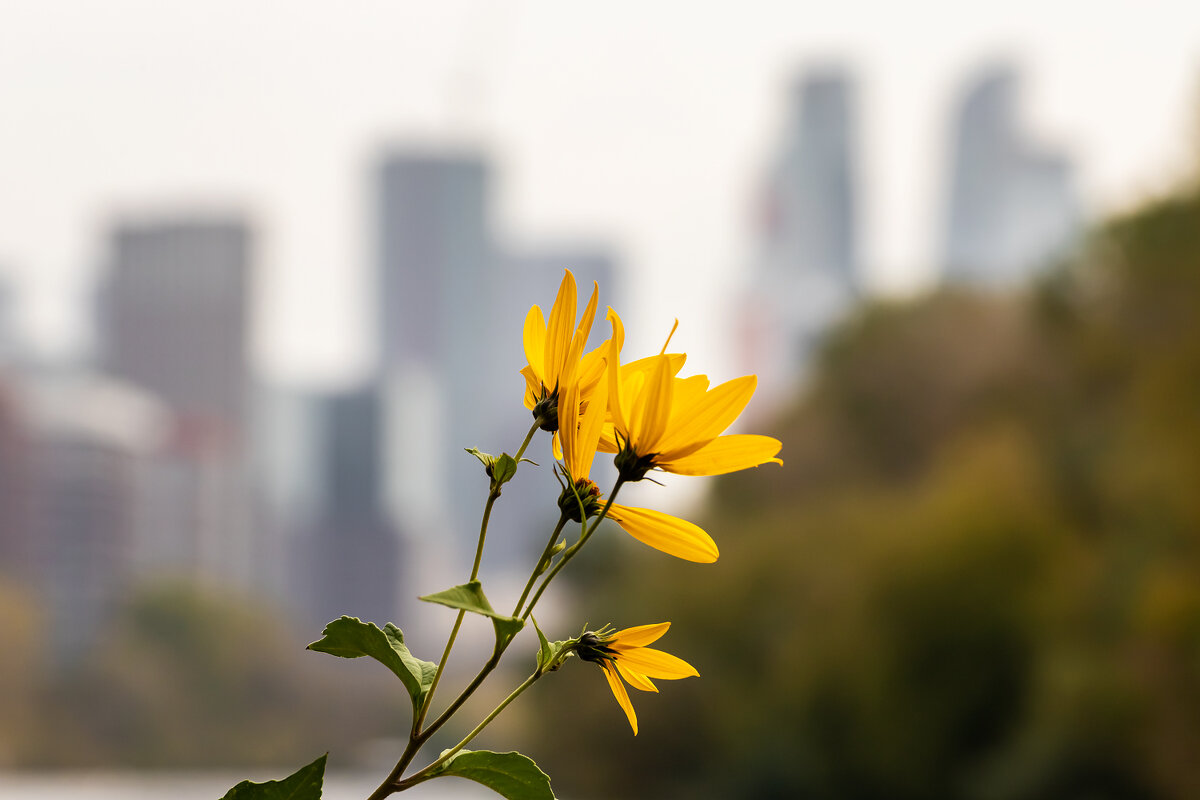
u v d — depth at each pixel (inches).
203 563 4640.8
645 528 31.0
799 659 738.2
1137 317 705.6
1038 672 612.1
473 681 30.6
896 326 1273.4
